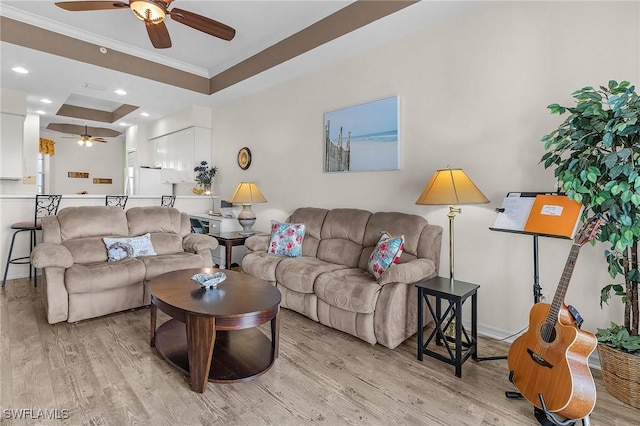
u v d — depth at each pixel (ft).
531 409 5.71
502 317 8.50
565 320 5.34
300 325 9.28
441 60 9.51
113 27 12.03
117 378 6.47
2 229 13.10
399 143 10.46
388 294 7.75
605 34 6.99
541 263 7.89
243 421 5.36
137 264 10.00
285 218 14.66
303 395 6.07
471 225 9.00
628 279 5.89
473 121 8.89
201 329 6.02
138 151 23.44
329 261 10.91
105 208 11.54
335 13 10.57
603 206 5.45
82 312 8.98
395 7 9.07
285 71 13.34
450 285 7.48
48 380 6.34
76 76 13.98
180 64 15.17
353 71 11.78
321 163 12.98
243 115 16.88
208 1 10.23
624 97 5.13
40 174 26.30
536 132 7.87
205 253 11.90
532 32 7.91
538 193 6.74
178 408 5.64
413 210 10.22
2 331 8.46
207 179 18.30
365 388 6.31
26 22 11.21
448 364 7.20
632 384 5.64
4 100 15.76
